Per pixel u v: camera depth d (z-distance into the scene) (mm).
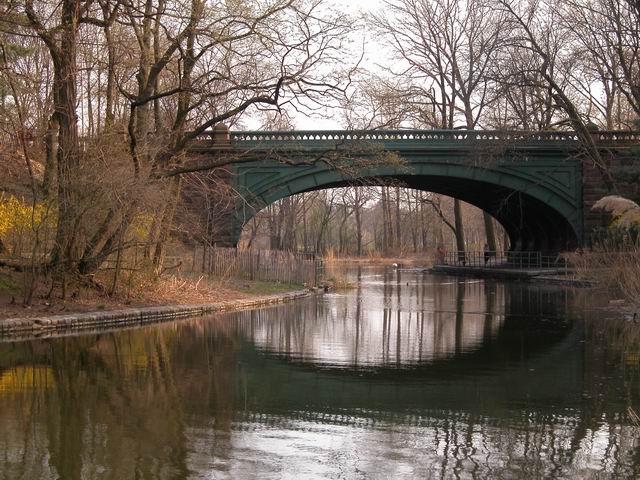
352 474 7352
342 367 13148
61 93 19562
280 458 7809
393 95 42375
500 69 39281
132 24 20797
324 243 107062
